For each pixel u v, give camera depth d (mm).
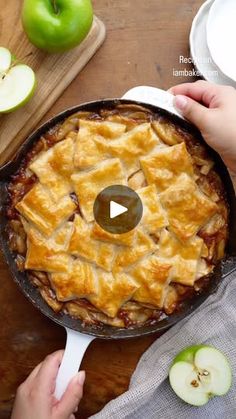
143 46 613
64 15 552
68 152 527
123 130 533
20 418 562
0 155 604
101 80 610
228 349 617
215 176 556
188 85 568
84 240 521
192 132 553
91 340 560
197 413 622
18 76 568
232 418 627
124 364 616
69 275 526
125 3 611
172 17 614
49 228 523
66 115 540
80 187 521
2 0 598
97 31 603
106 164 524
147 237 524
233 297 614
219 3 604
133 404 599
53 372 562
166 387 620
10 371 617
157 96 564
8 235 545
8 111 570
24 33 597
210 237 548
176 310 554
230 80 604
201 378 592
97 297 529
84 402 617
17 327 615
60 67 602
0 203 539
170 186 527
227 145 548
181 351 608
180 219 527
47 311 547
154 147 533
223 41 609
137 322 552
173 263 531
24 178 542
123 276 527
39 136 542
